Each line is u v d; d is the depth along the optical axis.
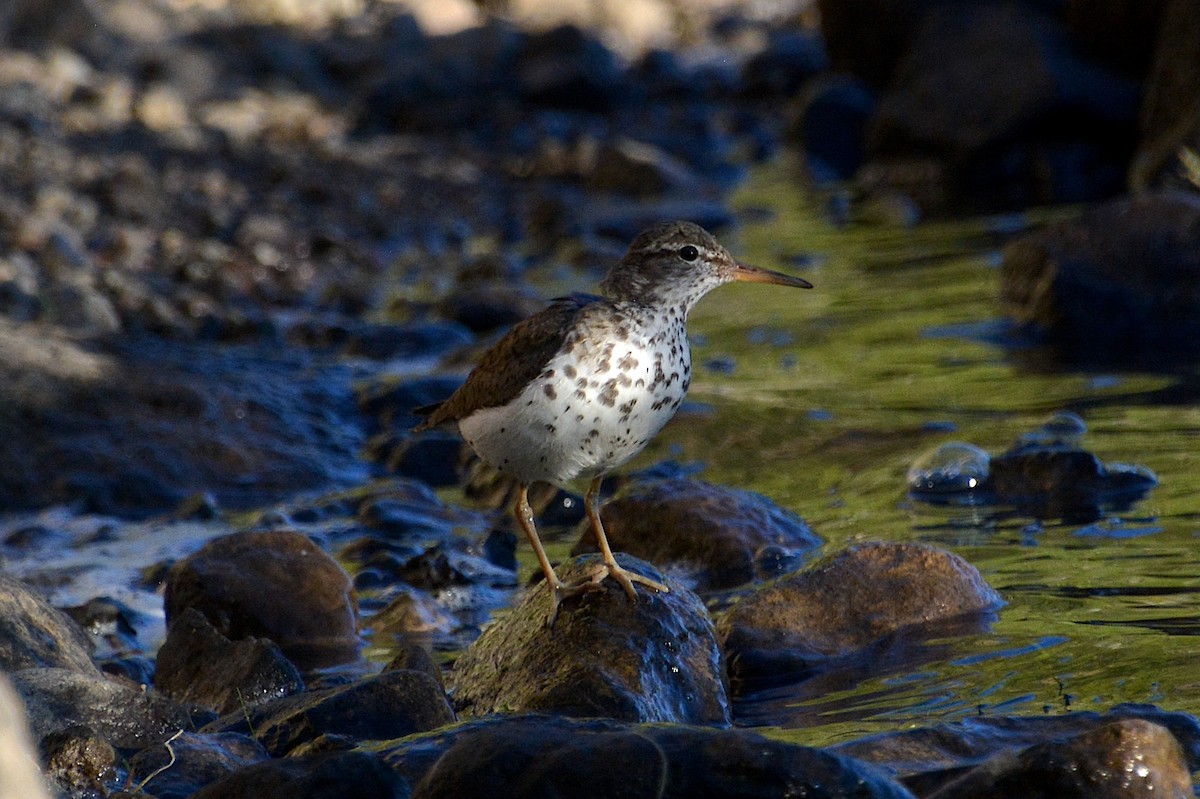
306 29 37.12
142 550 12.27
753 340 16.92
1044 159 23.28
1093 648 8.37
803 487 12.24
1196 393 13.60
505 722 7.25
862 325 17.05
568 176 26.97
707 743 6.44
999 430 13.00
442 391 15.51
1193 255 15.54
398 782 6.74
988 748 7.10
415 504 12.82
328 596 10.19
